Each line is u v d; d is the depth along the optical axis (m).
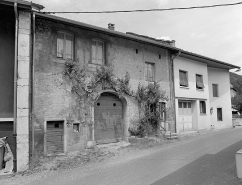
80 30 9.98
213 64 17.61
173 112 13.77
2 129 7.24
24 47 7.18
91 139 9.82
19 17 7.20
